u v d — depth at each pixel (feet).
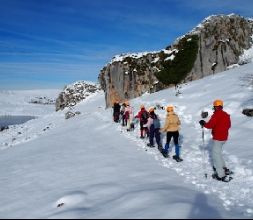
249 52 110.32
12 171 44.32
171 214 21.63
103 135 67.67
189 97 77.61
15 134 145.59
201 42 107.96
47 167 43.14
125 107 72.69
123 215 22.65
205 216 21.48
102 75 132.36
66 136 74.64
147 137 58.23
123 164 39.96
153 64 114.52
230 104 62.08
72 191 30.86
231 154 40.42
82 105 186.80
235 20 113.19
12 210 28.71
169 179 32.40
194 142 49.98
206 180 32.76
